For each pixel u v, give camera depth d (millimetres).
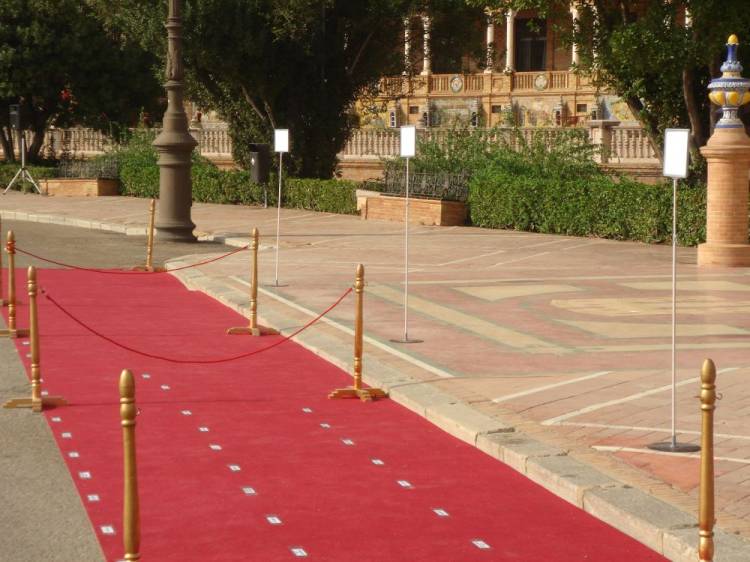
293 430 10547
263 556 7250
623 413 10680
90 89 49875
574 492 8305
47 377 12914
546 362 13305
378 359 13516
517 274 21703
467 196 31625
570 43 27906
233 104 38875
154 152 44594
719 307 17391
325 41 37688
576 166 31625
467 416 10547
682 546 7094
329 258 24547
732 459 9070
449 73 64625
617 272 21859
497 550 7371
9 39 48438
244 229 31141
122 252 26328
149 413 11203
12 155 52031
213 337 15547
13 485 8812
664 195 26656
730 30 24500
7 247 15477
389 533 7699
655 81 28344
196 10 34344
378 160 44250
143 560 7176
